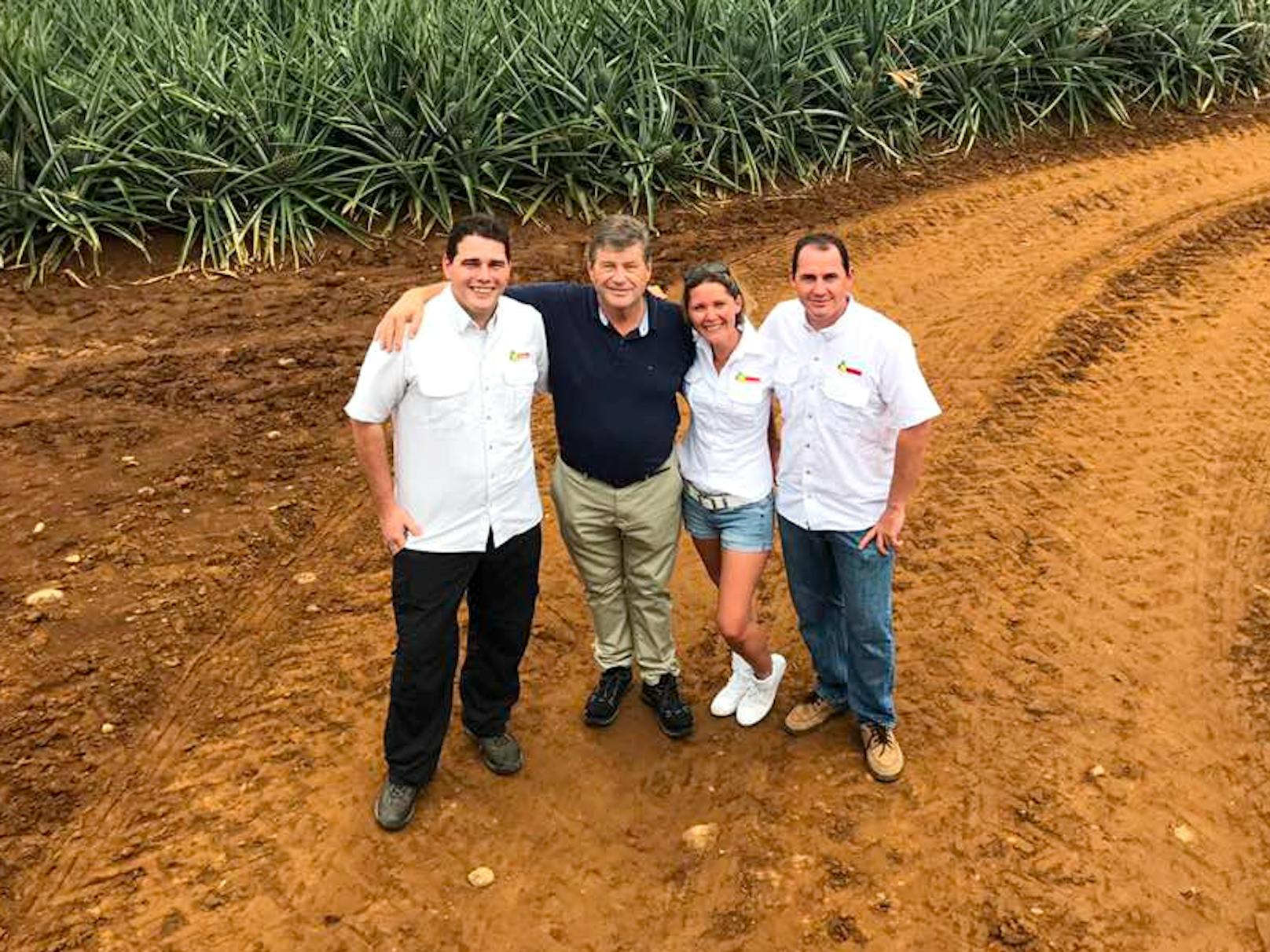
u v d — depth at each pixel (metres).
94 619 4.49
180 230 7.91
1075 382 6.59
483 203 8.55
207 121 8.08
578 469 3.65
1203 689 4.33
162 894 3.45
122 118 7.74
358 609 4.65
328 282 7.57
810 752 4.05
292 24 9.70
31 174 7.77
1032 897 3.50
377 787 3.85
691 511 3.80
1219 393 6.47
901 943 3.36
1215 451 5.91
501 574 3.55
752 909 3.48
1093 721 4.17
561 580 4.93
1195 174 9.82
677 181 9.08
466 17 9.19
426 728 3.62
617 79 8.98
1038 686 4.34
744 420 3.54
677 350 3.52
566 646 4.55
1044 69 11.00
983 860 3.62
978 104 10.51
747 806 3.83
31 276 7.28
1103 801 3.83
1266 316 7.36
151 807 3.73
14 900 3.41
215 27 9.34
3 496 5.25
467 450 3.30
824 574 3.79
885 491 3.53
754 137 9.62
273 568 4.87
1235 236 8.59
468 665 3.81
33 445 5.66
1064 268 8.05
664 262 8.02
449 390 3.22
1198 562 5.06
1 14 8.40
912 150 10.03
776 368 3.50
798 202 9.10
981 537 5.22
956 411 6.30
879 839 3.70
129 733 4.00
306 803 3.78
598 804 3.85
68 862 3.53
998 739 4.09
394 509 3.36
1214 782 3.92
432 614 3.43
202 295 7.35
